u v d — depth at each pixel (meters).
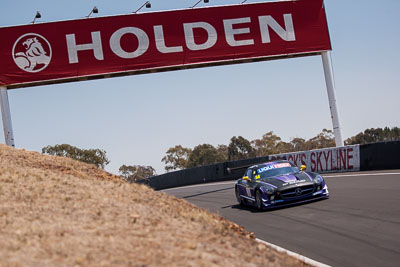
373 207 12.23
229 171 19.05
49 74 24.20
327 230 10.33
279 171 15.98
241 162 33.69
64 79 24.44
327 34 28.28
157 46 25.89
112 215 7.39
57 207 7.60
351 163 24.59
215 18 26.81
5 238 5.89
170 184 44.12
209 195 23.22
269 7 27.64
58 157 15.16
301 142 62.88
